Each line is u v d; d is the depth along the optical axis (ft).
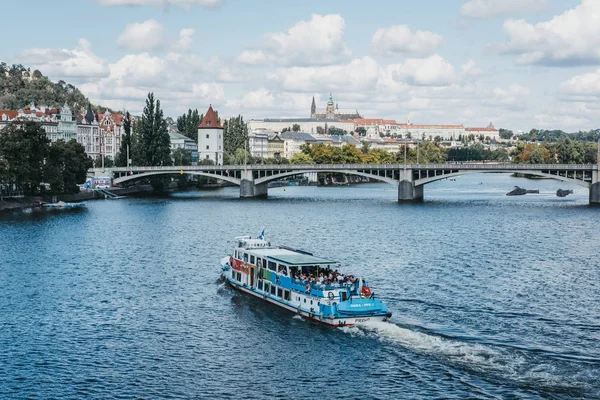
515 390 215.92
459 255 440.86
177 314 298.76
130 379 229.25
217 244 492.54
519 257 433.48
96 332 275.39
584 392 214.07
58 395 217.56
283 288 303.89
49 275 379.55
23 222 623.36
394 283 350.84
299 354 247.50
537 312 297.94
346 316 271.90
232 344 259.19
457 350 248.32
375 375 228.84
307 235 542.16
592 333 268.82
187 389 221.46
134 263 414.62
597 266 402.72
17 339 267.39
